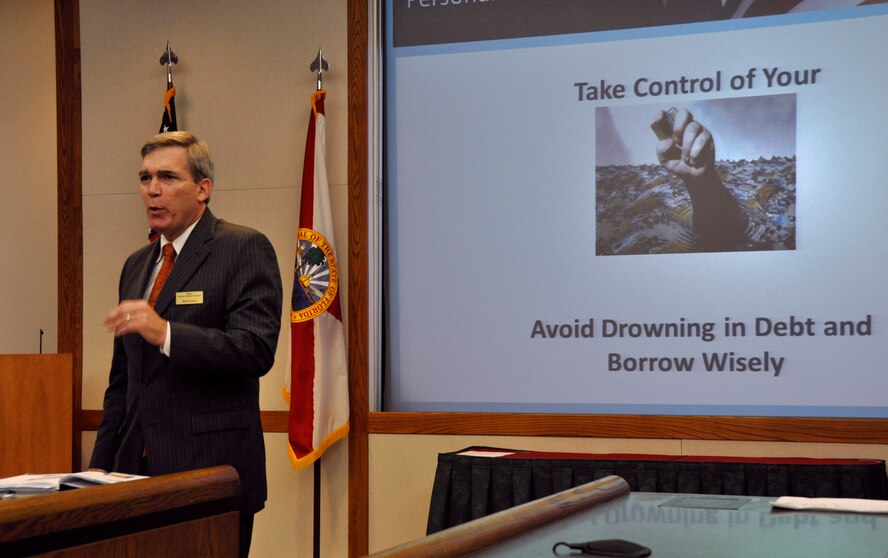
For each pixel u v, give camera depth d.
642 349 3.82
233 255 2.64
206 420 2.53
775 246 3.71
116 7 4.36
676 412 3.77
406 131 4.07
